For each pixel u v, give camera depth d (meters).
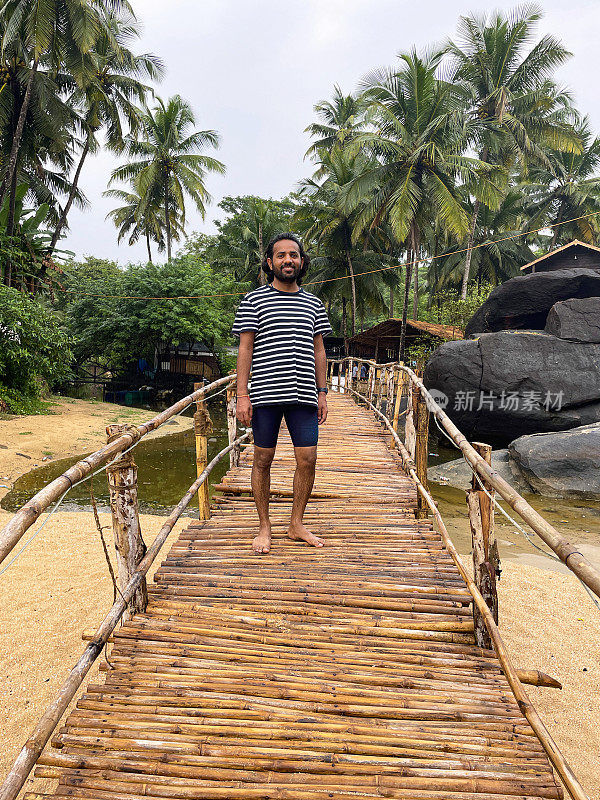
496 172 19.72
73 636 3.60
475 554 2.34
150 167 26.19
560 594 4.55
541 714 2.90
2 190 17.55
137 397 25.38
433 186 17.67
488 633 2.28
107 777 1.56
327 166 26.52
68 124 19.69
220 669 2.07
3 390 14.55
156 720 1.77
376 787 1.54
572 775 1.50
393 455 6.09
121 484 2.28
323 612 2.50
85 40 15.52
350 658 2.18
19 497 7.64
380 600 2.57
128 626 2.33
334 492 4.43
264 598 2.62
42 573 4.66
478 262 27.66
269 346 2.82
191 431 14.94
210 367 28.52
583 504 8.20
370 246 27.70
